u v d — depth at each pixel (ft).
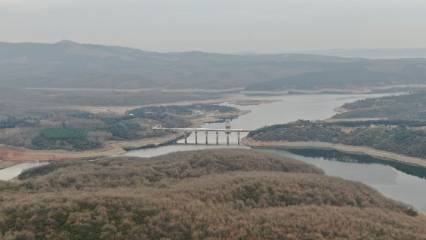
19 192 354.95
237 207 313.94
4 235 248.32
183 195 317.01
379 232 286.05
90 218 264.52
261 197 341.00
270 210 308.60
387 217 327.06
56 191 354.74
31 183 386.52
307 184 384.47
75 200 283.38
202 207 294.46
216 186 346.54
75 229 257.55
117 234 254.06
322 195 368.27
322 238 265.54
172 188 348.79
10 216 266.57
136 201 286.25
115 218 268.82
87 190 356.79
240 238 260.62
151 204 284.82
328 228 279.49
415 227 313.94
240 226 272.92
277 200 345.10
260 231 269.64
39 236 252.01
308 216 295.48
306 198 355.15
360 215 318.04
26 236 248.32
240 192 341.62
